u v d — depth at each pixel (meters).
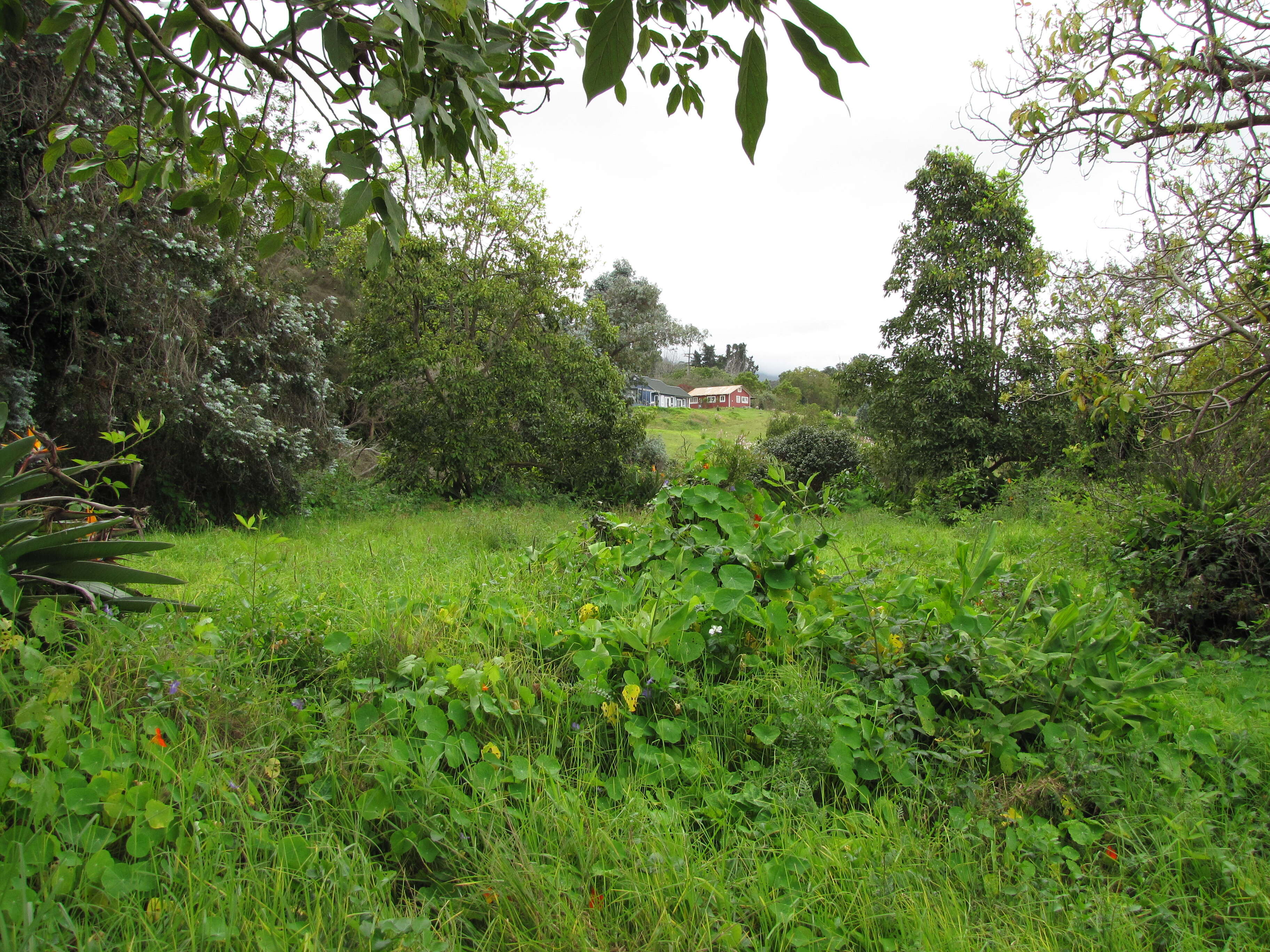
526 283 15.16
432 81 1.85
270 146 1.98
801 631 3.30
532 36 2.10
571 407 15.89
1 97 6.89
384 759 2.32
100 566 2.89
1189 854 2.35
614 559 4.16
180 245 8.91
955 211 16.23
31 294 8.27
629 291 39.41
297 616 3.30
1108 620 3.41
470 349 14.38
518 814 2.23
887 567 5.65
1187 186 4.84
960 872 2.25
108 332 8.96
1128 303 4.96
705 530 3.77
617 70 0.99
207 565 5.78
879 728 2.86
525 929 1.89
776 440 21.02
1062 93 4.76
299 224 2.05
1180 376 5.58
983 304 15.99
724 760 2.79
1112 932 2.00
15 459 2.84
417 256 14.20
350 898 1.86
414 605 3.61
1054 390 14.47
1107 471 10.67
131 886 1.76
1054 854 2.37
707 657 3.18
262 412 11.04
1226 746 3.03
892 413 16.62
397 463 14.91
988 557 3.35
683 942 1.87
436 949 1.76
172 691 2.32
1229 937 2.08
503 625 3.28
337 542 7.98
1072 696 3.12
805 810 2.46
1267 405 5.69
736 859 2.21
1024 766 2.82
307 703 2.75
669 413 47.94
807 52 0.99
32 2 6.69
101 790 1.92
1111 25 4.60
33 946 1.47
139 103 2.01
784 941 1.96
